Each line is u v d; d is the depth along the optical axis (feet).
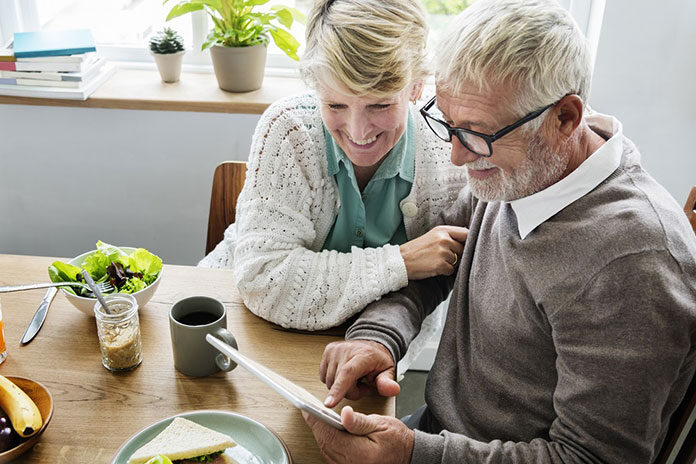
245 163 5.25
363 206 4.27
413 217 4.38
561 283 3.09
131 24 7.06
